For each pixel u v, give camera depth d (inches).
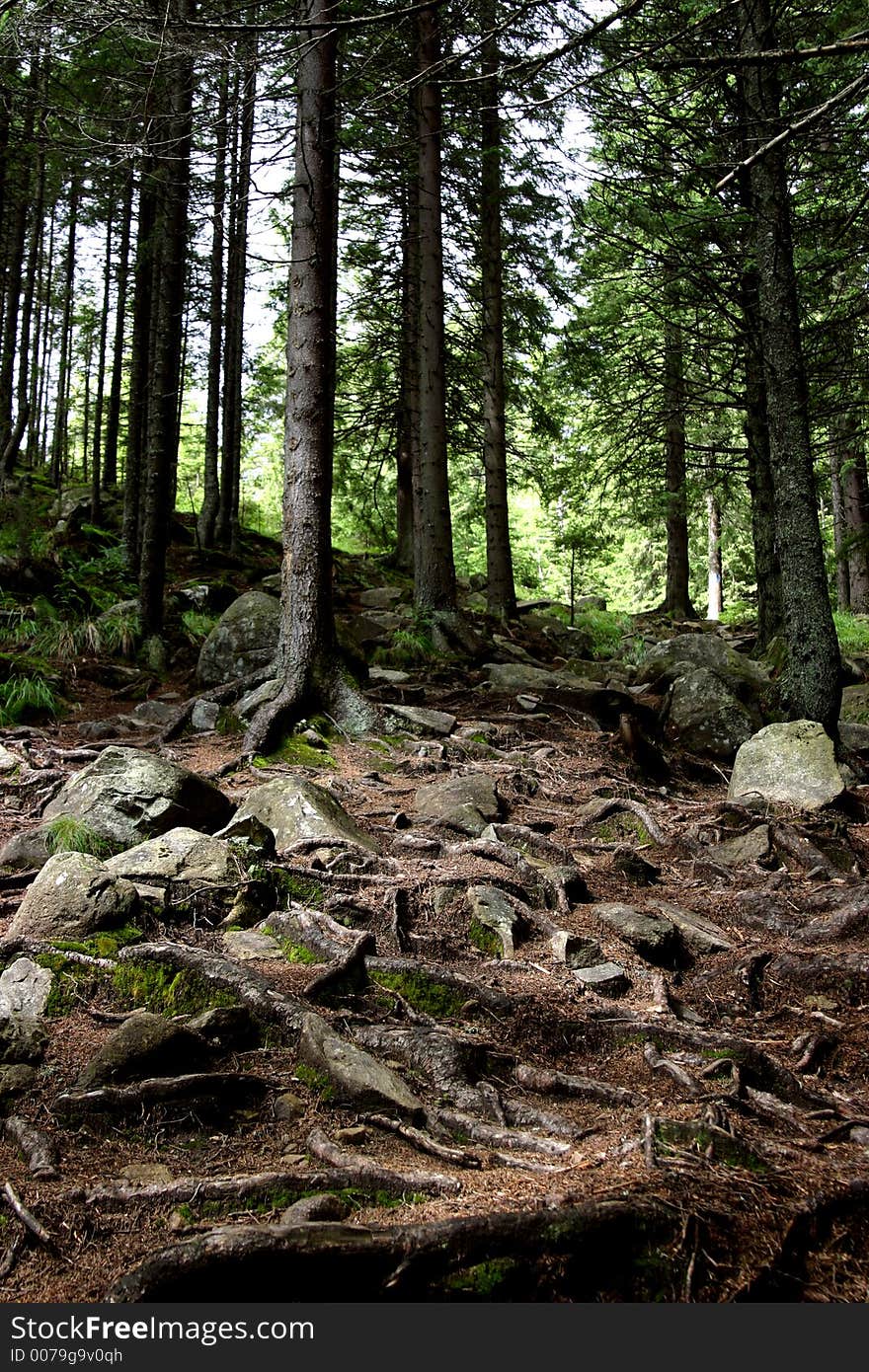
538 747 330.3
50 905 163.6
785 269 321.1
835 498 859.4
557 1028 164.1
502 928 195.5
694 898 235.6
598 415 654.5
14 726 319.3
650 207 412.5
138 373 576.4
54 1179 109.0
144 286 580.1
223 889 184.1
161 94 248.1
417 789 276.4
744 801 282.7
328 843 217.2
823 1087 160.4
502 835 245.1
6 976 145.8
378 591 679.1
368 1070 135.6
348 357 780.0
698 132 366.0
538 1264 99.5
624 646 640.4
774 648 473.7
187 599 532.1
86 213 671.8
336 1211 105.4
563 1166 121.0
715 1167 122.3
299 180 317.4
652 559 1232.2
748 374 496.1
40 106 219.5
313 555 321.4
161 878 182.1
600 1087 145.1
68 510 668.7
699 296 475.2
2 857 200.5
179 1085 126.3
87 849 199.3
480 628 566.6
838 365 439.2
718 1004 188.7
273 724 300.7
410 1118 129.8
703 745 356.5
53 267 856.3
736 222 386.9
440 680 425.4
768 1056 161.2
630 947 198.7
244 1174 113.7
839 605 895.7
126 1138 120.3
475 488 1152.2
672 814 283.0
